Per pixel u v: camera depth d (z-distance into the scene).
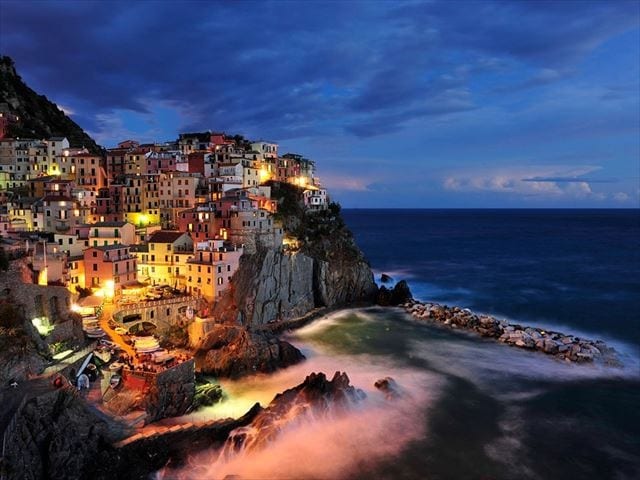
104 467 48.50
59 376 54.72
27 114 172.88
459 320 105.38
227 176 136.88
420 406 66.31
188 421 58.75
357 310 119.31
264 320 99.94
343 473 51.41
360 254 140.75
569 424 62.09
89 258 91.19
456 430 60.28
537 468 52.94
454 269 185.00
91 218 123.19
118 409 56.38
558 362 82.69
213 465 51.50
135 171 144.88
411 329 103.06
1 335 55.31
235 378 73.75
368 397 67.06
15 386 52.78
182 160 144.88
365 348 90.50
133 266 98.19
